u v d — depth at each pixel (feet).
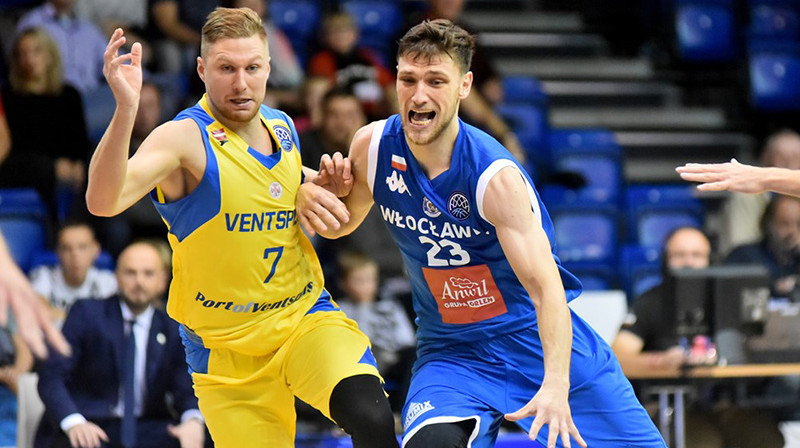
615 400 19.38
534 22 59.21
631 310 29.71
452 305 18.98
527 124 50.03
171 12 47.88
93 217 35.14
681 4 56.24
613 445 19.47
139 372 27.58
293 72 46.52
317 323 19.21
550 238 19.34
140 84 16.34
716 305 28.45
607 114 54.95
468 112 41.45
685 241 30.19
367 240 35.88
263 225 18.45
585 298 31.65
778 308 29.04
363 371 18.54
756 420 30.17
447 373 18.81
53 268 32.86
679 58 55.98
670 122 55.01
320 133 37.42
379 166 18.72
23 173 38.63
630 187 48.52
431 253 18.69
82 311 27.63
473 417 18.06
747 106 54.44
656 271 40.75
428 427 17.78
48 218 36.86
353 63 45.24
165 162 17.43
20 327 11.87
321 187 18.99
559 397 16.63
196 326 19.21
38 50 39.93
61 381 26.91
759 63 54.44
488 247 18.31
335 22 45.39
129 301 27.76
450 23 17.90
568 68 57.00
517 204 17.66
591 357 19.38
